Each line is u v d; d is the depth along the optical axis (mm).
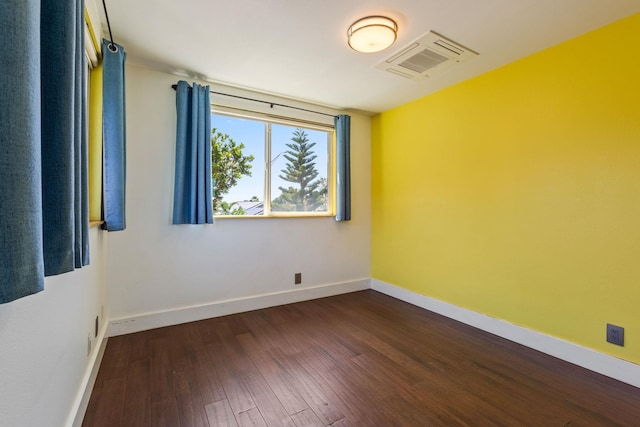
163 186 2531
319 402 1557
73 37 703
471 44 2061
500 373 1843
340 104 3301
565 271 2020
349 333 2424
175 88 2557
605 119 1833
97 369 1785
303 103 3223
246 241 2928
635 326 1722
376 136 3689
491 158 2461
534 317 2182
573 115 1974
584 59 1923
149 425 1371
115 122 1849
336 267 3520
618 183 1785
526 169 2229
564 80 2018
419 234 3131
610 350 1812
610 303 1816
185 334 2367
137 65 2410
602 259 1853
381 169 3613
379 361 1980
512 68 2312
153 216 2492
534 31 1904
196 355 2031
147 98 2471
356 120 3639
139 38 2029
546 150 2113
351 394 1627
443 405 1541
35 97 480
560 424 1407
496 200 2428
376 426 1390
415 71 2488
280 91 2918
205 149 2574
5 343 652
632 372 1717
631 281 1739
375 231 3715
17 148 443
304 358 2012
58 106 660
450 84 2752
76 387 1335
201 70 2488
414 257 3189
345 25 1878
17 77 441
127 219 2395
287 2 1667
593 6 1665
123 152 1944
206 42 2076
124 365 1888
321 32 1950
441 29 1893
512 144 2316
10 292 431
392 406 1531
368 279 3764
